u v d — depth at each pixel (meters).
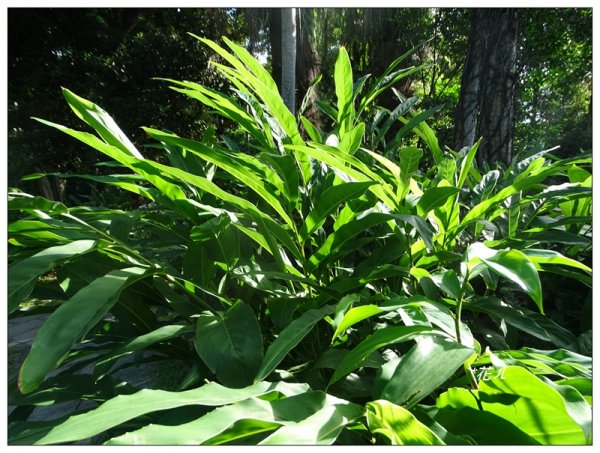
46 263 0.60
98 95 5.00
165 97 5.49
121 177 0.98
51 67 5.07
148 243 1.10
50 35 5.12
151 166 0.74
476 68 2.38
